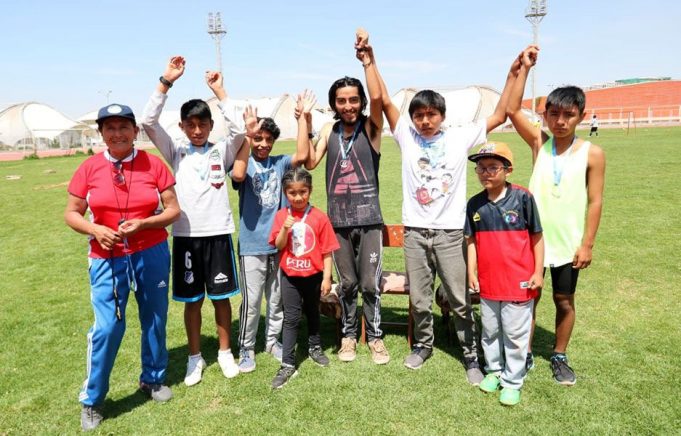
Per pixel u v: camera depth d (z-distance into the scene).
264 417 3.08
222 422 3.04
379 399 3.24
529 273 3.17
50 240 8.38
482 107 55.75
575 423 2.91
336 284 4.65
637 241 6.63
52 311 5.07
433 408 3.12
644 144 21.41
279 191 3.77
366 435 2.87
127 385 3.55
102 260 3.01
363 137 3.72
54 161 29.64
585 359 3.65
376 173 3.79
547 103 3.25
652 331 4.08
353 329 3.96
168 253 3.28
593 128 30.56
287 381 3.52
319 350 3.84
